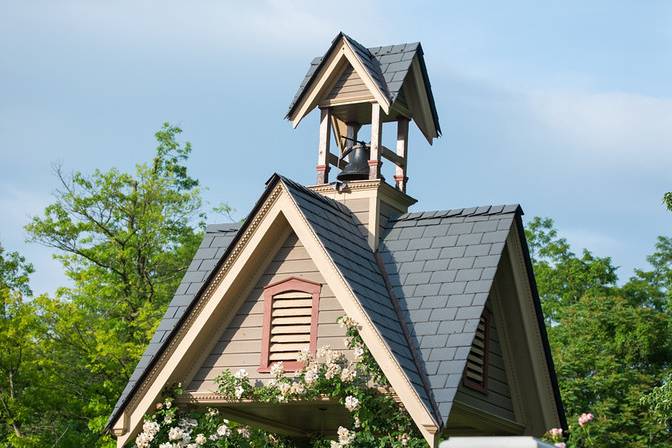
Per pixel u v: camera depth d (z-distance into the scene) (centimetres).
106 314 4991
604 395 4256
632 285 5672
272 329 2130
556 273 5838
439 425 1877
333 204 2266
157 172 5038
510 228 2223
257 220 2127
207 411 2158
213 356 2159
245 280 2166
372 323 1975
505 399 2280
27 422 4012
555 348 4675
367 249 2252
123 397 2175
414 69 2420
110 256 4809
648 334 4453
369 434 1966
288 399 2034
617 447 4084
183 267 4891
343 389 1986
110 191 4903
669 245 6134
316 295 2112
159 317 4428
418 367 1994
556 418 2309
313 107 2405
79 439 4053
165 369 2133
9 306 4050
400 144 2455
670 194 3091
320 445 2405
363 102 2373
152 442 2120
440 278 2156
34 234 4850
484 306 2077
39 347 4028
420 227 2294
